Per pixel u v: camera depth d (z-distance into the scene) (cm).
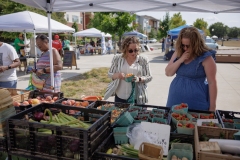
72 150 158
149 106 253
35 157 169
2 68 386
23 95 290
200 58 236
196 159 141
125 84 306
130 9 454
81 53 2323
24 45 1064
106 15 1549
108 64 1422
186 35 232
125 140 184
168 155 153
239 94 664
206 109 245
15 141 176
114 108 246
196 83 246
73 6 422
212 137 173
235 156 131
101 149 168
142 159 148
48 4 394
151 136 178
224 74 1013
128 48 296
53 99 277
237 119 214
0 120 182
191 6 424
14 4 1802
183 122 198
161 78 919
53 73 384
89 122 204
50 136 165
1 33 1864
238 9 414
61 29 784
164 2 409
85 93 691
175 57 262
